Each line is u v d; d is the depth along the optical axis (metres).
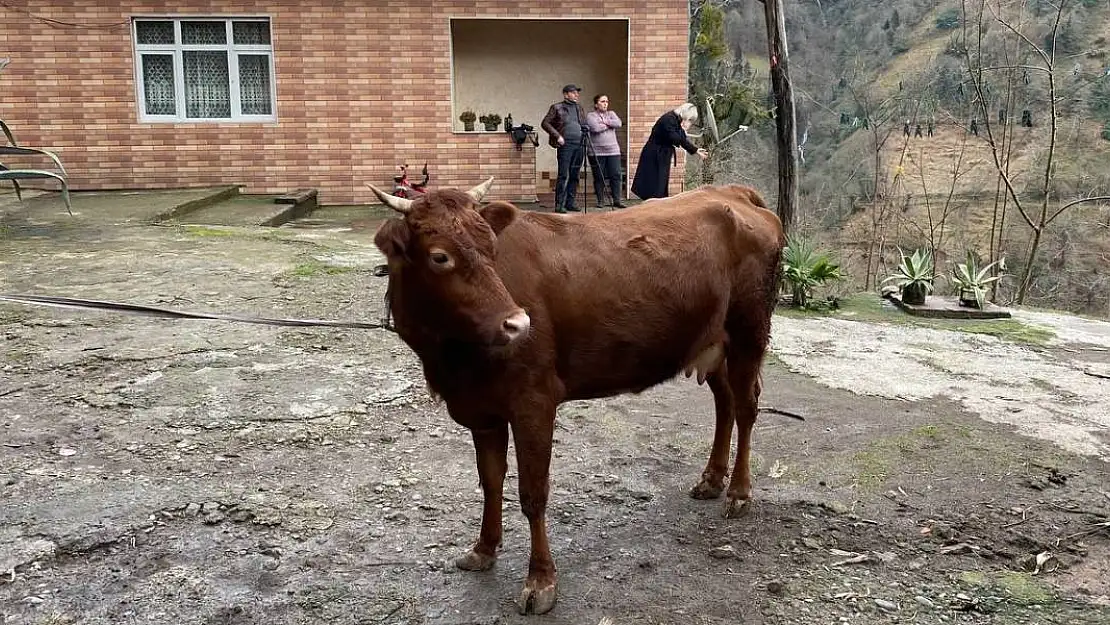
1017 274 18.34
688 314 3.87
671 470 4.80
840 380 6.51
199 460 4.75
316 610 3.43
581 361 3.60
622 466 4.83
